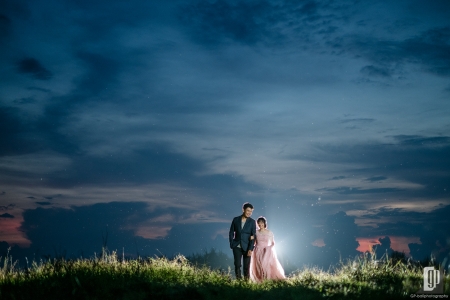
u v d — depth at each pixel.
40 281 10.16
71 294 9.45
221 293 10.05
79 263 11.55
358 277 11.69
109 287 9.88
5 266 10.96
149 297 9.48
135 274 11.20
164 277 11.44
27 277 10.52
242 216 14.41
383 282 11.15
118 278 10.67
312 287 10.51
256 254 14.30
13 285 10.07
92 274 10.66
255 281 13.70
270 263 14.17
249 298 9.78
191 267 12.84
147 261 12.62
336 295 9.64
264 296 9.95
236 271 14.07
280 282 12.30
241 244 14.15
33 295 9.44
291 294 9.83
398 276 11.57
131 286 10.05
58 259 11.42
